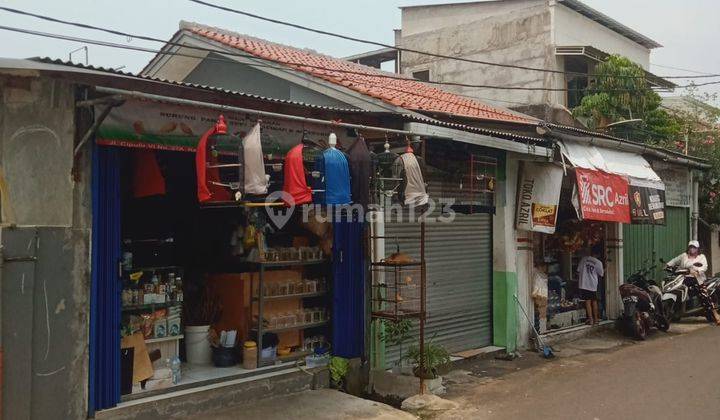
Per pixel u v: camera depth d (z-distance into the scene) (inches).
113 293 206.4
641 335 413.7
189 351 259.4
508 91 666.8
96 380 201.3
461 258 349.1
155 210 263.9
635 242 505.4
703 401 260.8
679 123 659.4
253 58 345.4
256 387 247.1
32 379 186.7
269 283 269.3
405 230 311.0
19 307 184.4
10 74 178.2
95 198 200.7
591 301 440.5
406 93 393.1
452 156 321.1
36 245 188.1
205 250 280.5
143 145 203.6
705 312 491.8
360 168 230.7
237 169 232.4
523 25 656.4
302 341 280.8
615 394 274.7
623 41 750.5
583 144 400.8
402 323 292.5
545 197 361.7
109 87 191.9
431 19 794.2
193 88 206.8
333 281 278.4
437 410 249.1
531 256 383.2
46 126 190.1
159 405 216.4
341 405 246.4
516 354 359.3
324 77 333.7
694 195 605.0
